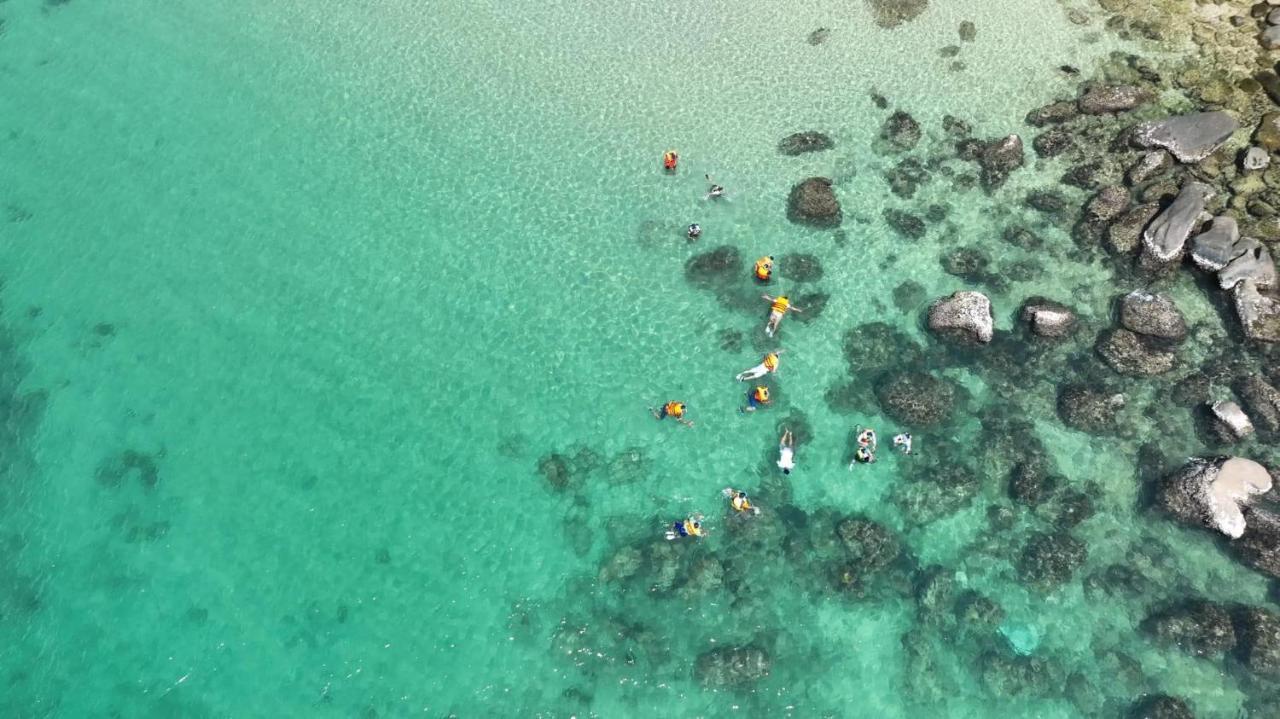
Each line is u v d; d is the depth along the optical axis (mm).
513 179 27078
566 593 19938
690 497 21094
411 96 29328
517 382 23234
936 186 25703
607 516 20969
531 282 24953
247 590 20328
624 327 23891
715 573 19828
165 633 19797
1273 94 25469
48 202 27797
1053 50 28000
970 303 22172
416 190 27141
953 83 27766
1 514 21641
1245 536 18469
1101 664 18156
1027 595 19141
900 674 18562
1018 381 21812
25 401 23500
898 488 20766
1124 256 23203
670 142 27375
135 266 26203
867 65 28578
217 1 32750
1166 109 25984
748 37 29688
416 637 19531
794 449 21562
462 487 21641
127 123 29609
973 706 18109
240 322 24828
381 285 25281
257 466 22219
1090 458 20562
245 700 18891
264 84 30234
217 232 26750
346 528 21141
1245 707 17156
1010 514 20109
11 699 19078
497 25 30797
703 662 18734
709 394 22547
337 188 27422
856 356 22781
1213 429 20156
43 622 20047
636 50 29656
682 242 25312
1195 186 23094
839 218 25297
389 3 31922
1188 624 18000
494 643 19391
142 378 23875
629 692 18594
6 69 31438
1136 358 21328
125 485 22016
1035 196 25031
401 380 23484
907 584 19516
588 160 27250
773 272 24438
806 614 19328
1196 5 28125
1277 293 21625
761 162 26734
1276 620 17562
